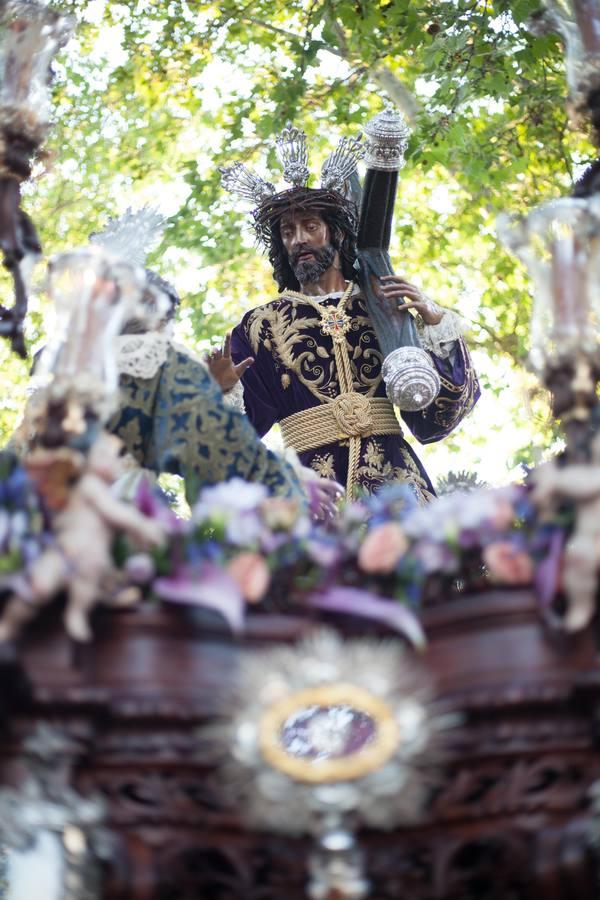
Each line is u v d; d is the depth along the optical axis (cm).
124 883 494
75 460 510
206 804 498
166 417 646
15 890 523
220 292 1255
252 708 488
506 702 491
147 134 1269
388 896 512
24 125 655
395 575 526
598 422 538
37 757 486
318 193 816
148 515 521
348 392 790
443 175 1254
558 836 495
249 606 523
